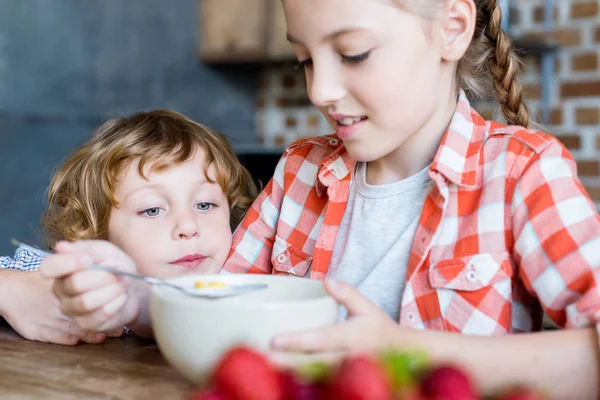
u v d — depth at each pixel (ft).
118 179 3.70
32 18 8.14
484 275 2.78
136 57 9.37
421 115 2.82
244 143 10.48
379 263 3.10
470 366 2.14
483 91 3.53
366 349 2.03
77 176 3.96
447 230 2.91
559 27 8.30
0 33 7.80
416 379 1.54
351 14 2.55
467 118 3.10
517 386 1.69
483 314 2.77
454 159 2.95
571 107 8.27
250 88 10.55
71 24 8.61
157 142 3.74
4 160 7.93
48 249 4.47
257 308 1.94
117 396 2.05
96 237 3.81
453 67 3.18
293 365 1.95
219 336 1.95
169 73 9.75
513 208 2.77
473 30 2.94
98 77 8.93
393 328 2.12
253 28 9.50
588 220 2.58
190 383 2.18
